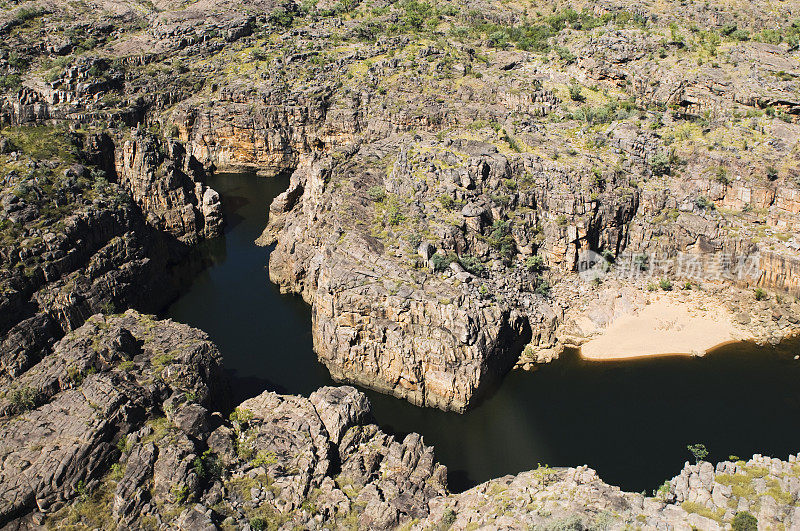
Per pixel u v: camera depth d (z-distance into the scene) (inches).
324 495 3095.5
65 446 3065.9
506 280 4835.1
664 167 5561.0
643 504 2810.0
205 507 2913.4
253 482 3097.9
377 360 4293.8
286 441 3302.2
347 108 7834.6
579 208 5157.5
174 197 6195.9
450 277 4471.0
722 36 7514.8
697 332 4798.2
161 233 5940.0
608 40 7175.2
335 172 5664.4
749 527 2551.7
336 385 4409.5
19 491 2901.1
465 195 5098.4
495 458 3789.4
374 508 3021.7
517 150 5629.9
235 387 4350.4
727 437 3850.9
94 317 4138.8
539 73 7386.8
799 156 5275.6
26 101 7263.8
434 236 4781.0
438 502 3134.8
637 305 5032.0
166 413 3373.5
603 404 4158.5
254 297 5487.2
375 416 4170.8
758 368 4451.3
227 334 4968.0
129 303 4970.5
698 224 5206.7
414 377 4197.8
